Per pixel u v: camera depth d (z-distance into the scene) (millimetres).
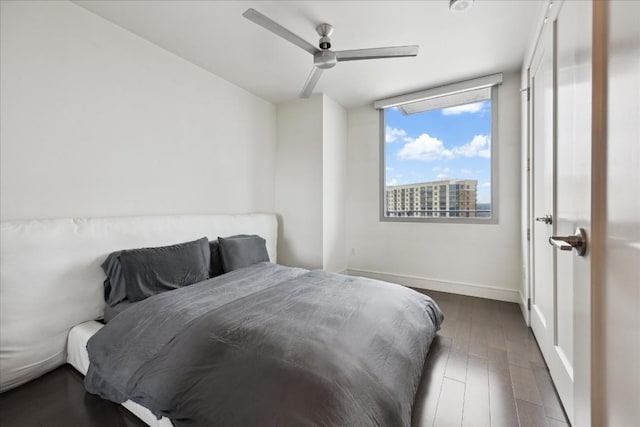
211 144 2900
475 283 3250
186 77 2645
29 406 1422
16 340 1524
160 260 1997
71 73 1873
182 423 1034
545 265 1788
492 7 1952
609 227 671
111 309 1772
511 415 1377
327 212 3600
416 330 1603
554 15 1472
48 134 1771
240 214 3158
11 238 1518
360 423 922
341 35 2264
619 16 620
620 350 615
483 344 2088
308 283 1986
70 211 1870
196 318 1433
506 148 3041
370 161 3928
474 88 3057
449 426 1312
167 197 2482
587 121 911
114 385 1317
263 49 2479
